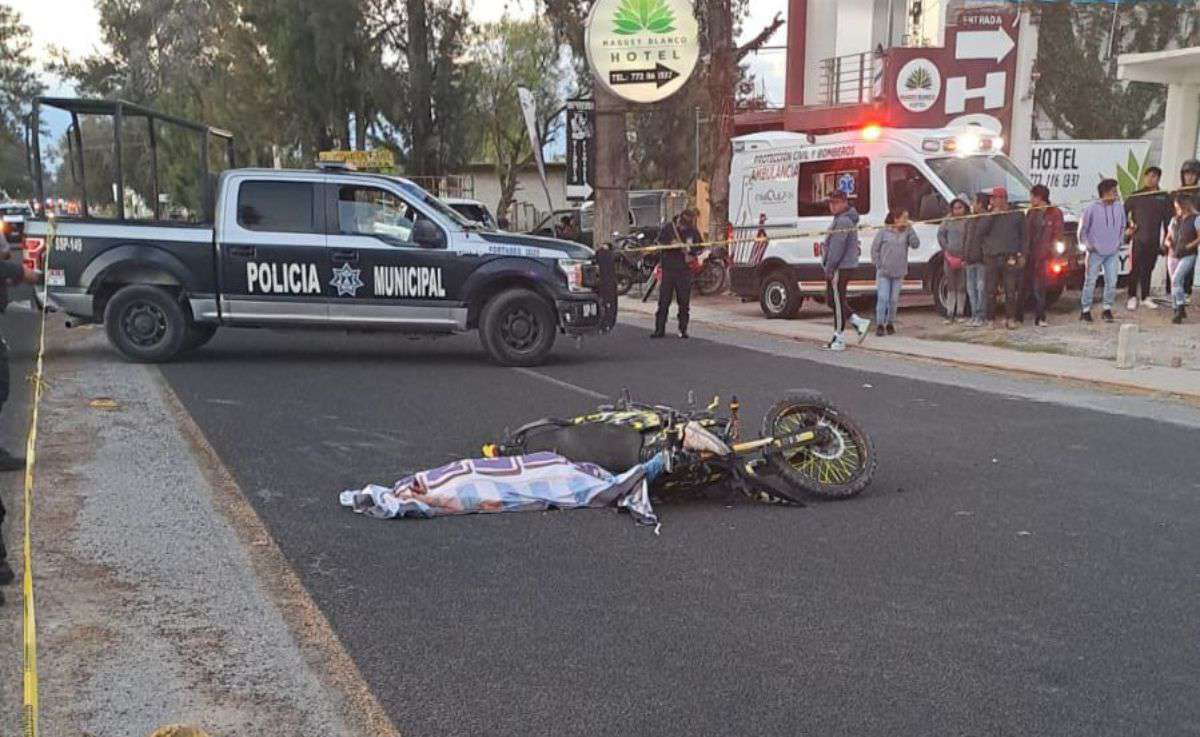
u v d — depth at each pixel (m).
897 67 20.80
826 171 14.99
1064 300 15.02
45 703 3.45
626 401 6.50
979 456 6.90
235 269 10.48
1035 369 10.34
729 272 17.03
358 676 3.70
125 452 6.79
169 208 11.08
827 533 5.30
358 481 6.23
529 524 5.44
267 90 36.50
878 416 8.25
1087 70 21.55
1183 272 12.42
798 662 3.80
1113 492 6.02
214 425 7.69
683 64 18.05
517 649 3.92
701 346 12.84
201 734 2.79
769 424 5.98
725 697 3.54
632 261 20.20
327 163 11.19
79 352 11.42
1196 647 3.93
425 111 36.19
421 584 4.57
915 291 14.38
